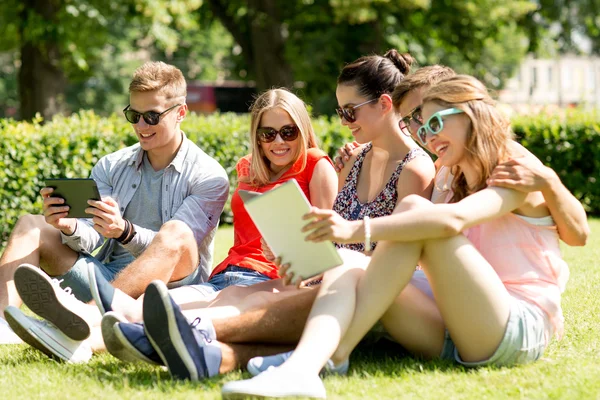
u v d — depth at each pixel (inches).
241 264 272.7
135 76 297.6
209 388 205.3
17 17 1167.6
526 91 3976.4
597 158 757.9
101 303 232.4
